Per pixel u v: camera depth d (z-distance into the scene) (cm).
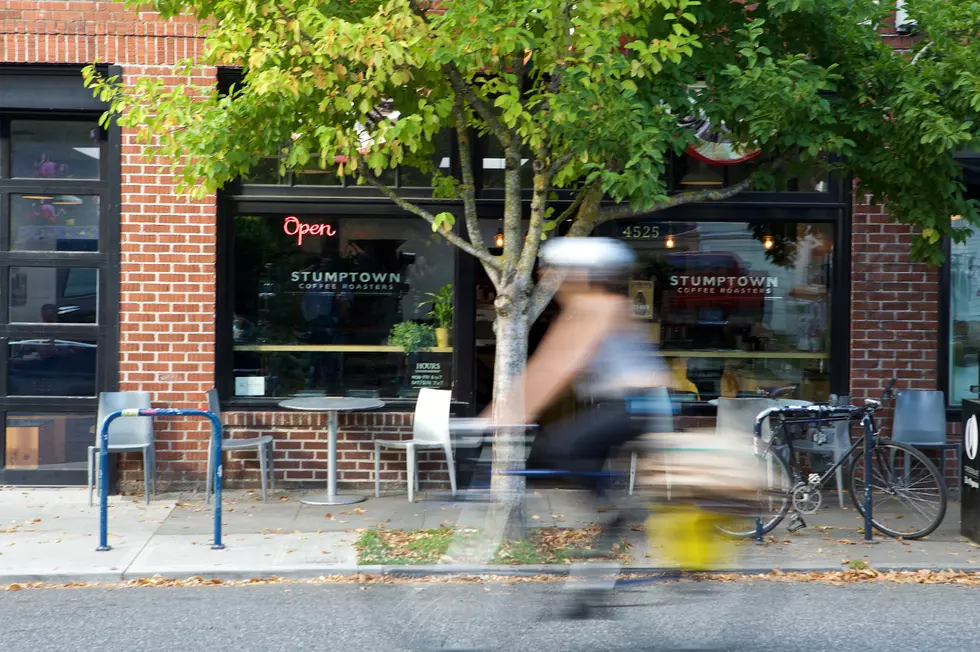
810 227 1038
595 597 500
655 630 503
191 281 1013
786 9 780
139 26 1005
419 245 1041
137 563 754
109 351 1016
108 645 577
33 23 999
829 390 1038
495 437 513
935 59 837
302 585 718
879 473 862
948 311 1026
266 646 573
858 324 1021
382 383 1045
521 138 834
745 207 1027
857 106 853
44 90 1011
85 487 1032
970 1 812
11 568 739
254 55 742
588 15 741
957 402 1038
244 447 983
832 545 814
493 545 505
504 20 736
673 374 1038
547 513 506
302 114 804
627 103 737
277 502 977
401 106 834
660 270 1041
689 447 519
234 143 784
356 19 817
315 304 1041
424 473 1027
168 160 1005
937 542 833
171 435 1014
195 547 802
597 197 823
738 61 848
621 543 507
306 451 1027
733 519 527
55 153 1033
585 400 512
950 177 865
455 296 1036
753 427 856
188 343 1014
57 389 1032
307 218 1037
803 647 570
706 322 1041
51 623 623
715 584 510
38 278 1030
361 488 1030
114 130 1009
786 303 1040
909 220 848
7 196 1029
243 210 1030
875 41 864
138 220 1009
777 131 782
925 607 656
